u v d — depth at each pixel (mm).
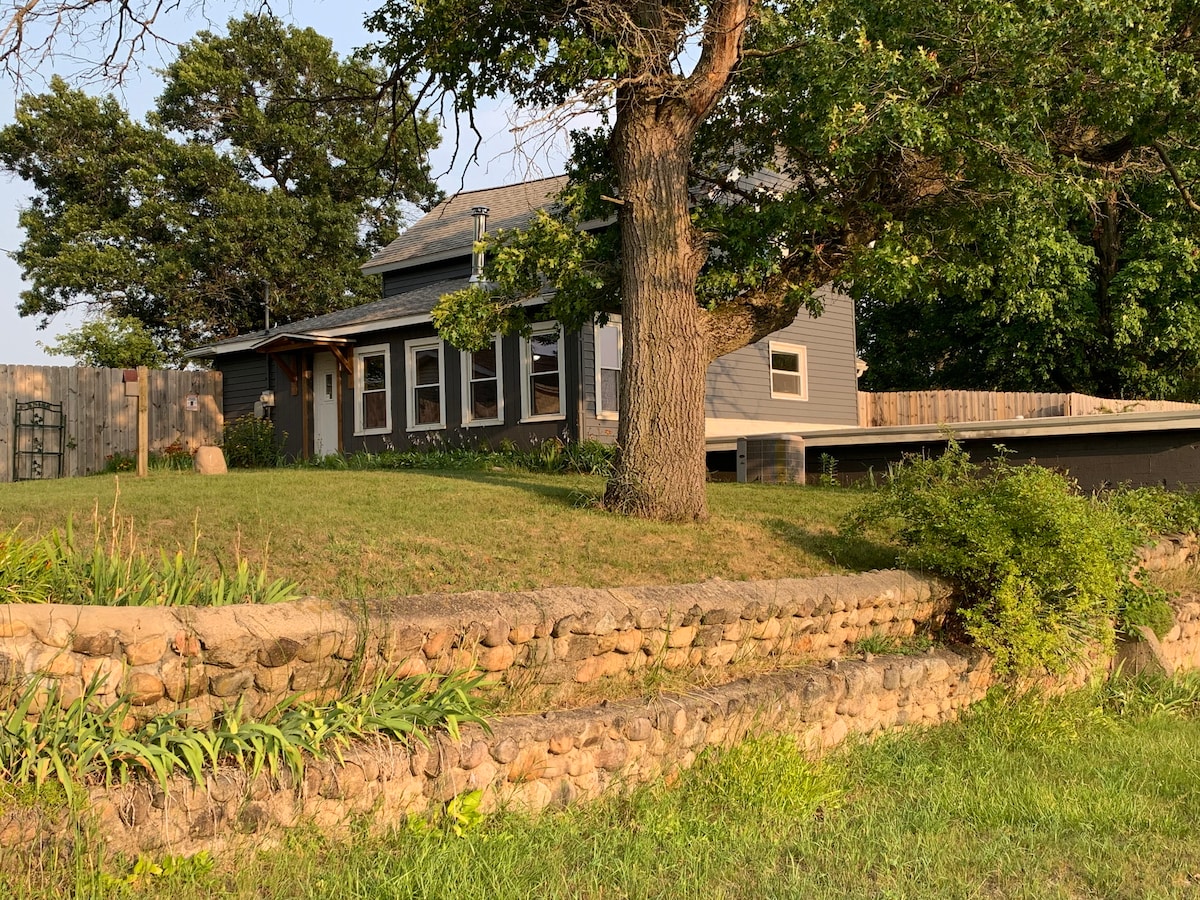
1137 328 24000
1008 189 11305
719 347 10484
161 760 4020
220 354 22156
